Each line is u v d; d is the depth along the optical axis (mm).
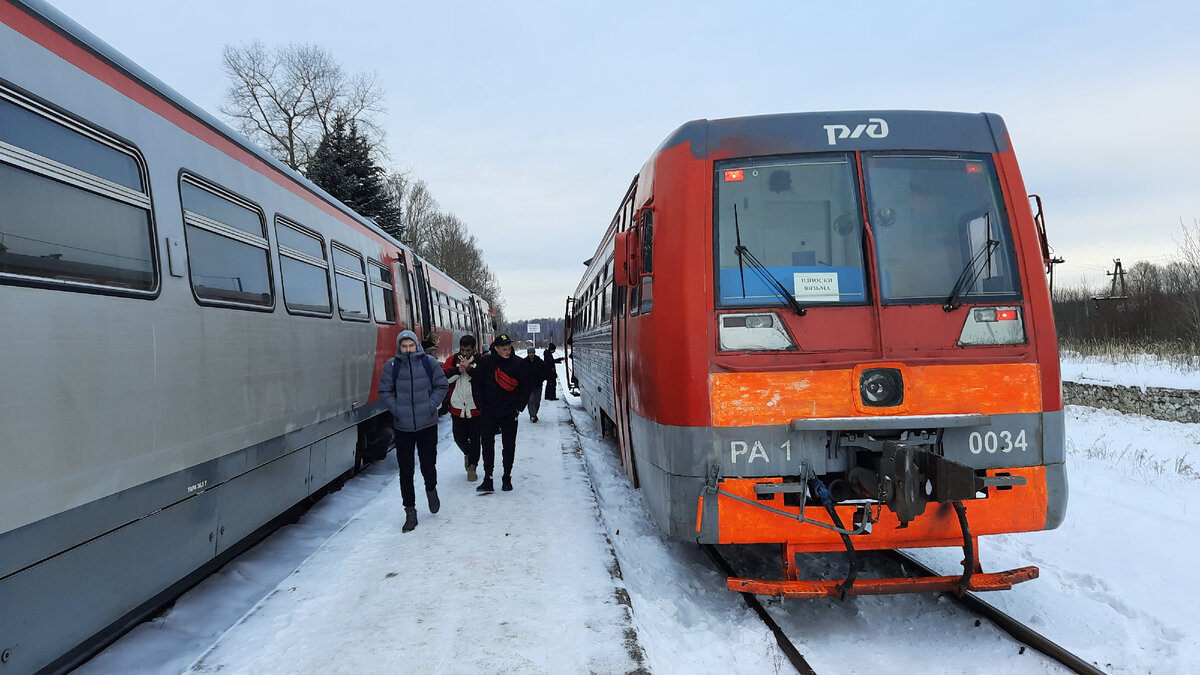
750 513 4008
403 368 6129
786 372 4000
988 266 4199
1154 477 8641
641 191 5254
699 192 4270
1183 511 7000
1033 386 4043
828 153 4336
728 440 4004
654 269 4402
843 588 3822
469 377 8055
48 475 2920
